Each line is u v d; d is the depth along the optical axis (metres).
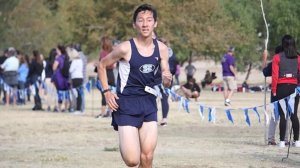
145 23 11.51
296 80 19.34
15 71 41.00
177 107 38.94
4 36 81.31
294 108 19.56
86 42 76.25
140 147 11.61
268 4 68.19
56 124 27.41
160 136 22.64
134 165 11.51
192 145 20.09
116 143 20.80
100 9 75.06
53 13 97.19
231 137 22.34
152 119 11.62
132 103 11.56
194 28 73.19
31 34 82.88
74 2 75.38
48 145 20.42
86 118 30.42
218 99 46.88
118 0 72.94
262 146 19.84
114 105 11.55
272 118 19.95
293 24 66.62
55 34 85.25
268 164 16.31
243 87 61.00
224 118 30.23
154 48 11.66
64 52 34.09
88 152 18.59
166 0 72.25
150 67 11.61
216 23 72.94
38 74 36.91
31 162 16.75
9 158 17.45
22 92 42.66
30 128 25.80
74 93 33.38
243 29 71.75
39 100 36.97
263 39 70.81
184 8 72.94
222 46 72.69
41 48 83.50
